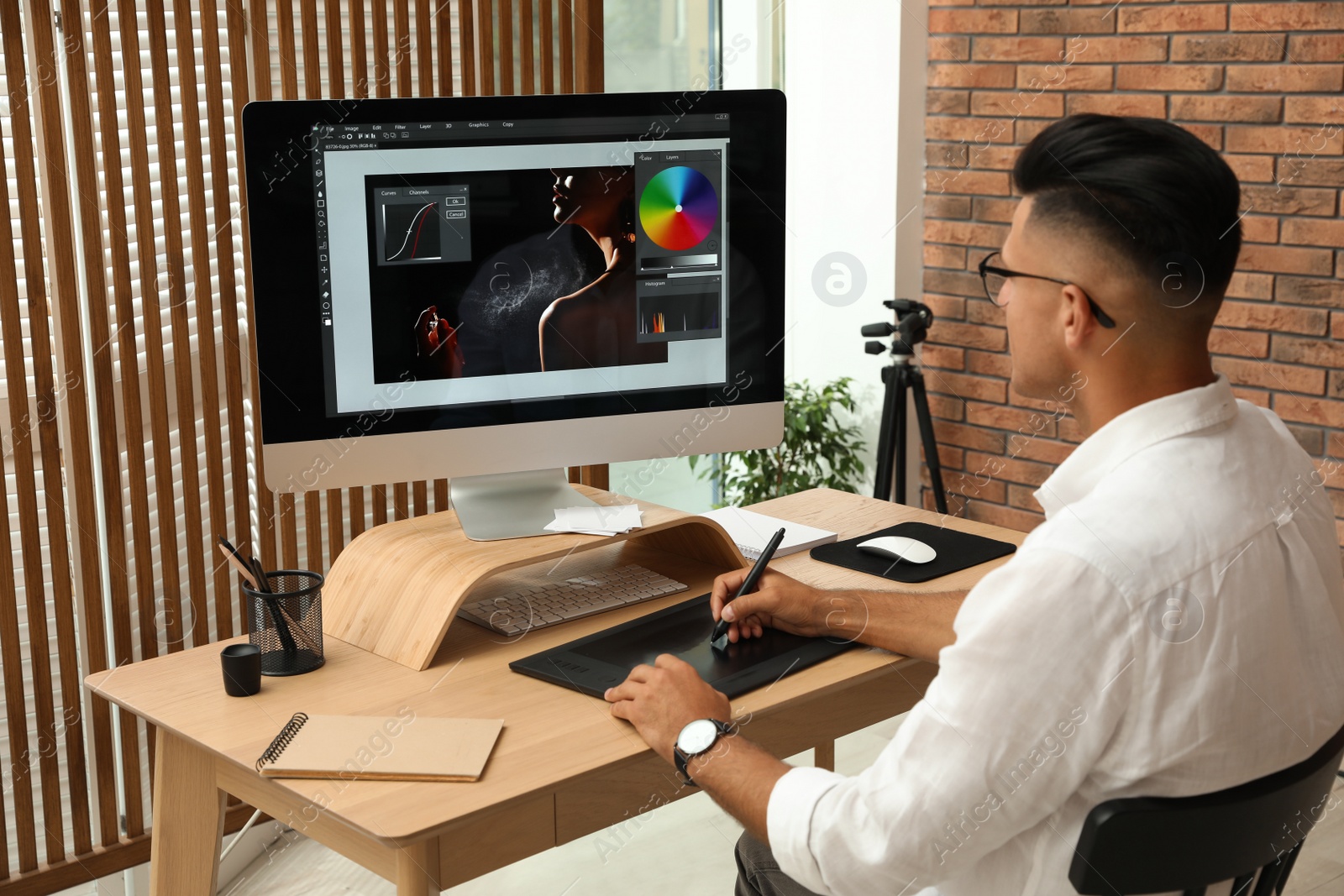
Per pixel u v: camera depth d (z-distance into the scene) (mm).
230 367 2100
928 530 1986
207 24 1968
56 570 1944
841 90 3826
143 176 1932
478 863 1222
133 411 1978
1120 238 1027
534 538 1604
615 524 1630
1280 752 1017
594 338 1669
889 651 1515
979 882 1102
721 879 2287
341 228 1520
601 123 1616
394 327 1565
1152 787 993
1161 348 1052
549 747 1271
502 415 1641
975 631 1003
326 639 1576
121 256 1929
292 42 2049
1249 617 985
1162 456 1024
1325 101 2998
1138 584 960
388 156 1525
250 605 1459
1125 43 3326
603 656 1475
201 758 1404
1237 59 3125
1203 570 972
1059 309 1083
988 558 1839
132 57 1891
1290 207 3100
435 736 1271
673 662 1329
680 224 1683
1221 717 972
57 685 2086
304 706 1374
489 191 1578
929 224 3830
